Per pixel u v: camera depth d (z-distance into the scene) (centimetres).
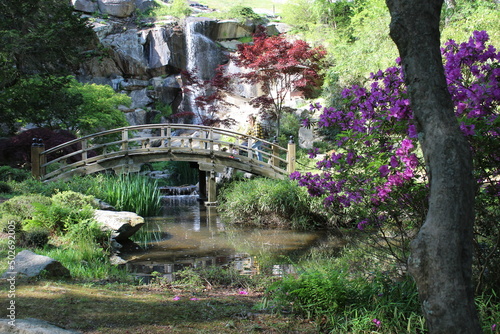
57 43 1315
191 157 1285
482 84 312
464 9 1497
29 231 609
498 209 343
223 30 2695
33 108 1427
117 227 736
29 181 1012
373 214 385
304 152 1638
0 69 1273
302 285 352
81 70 2386
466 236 186
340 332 299
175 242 799
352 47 1847
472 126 271
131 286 457
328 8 2506
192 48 2512
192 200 1473
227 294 447
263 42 1831
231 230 933
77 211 688
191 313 328
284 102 2144
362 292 354
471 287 184
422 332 285
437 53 208
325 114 383
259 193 1041
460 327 176
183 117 2411
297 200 980
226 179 1388
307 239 834
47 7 1373
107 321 288
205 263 636
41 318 279
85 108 1705
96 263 568
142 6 2852
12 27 1308
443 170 191
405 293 340
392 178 319
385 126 331
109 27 2467
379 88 361
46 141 1402
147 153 1238
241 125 2117
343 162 359
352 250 601
